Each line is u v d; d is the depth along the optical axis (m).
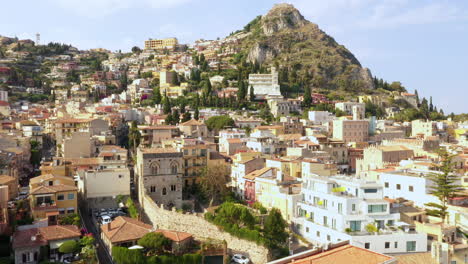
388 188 103.38
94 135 192.75
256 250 85.94
